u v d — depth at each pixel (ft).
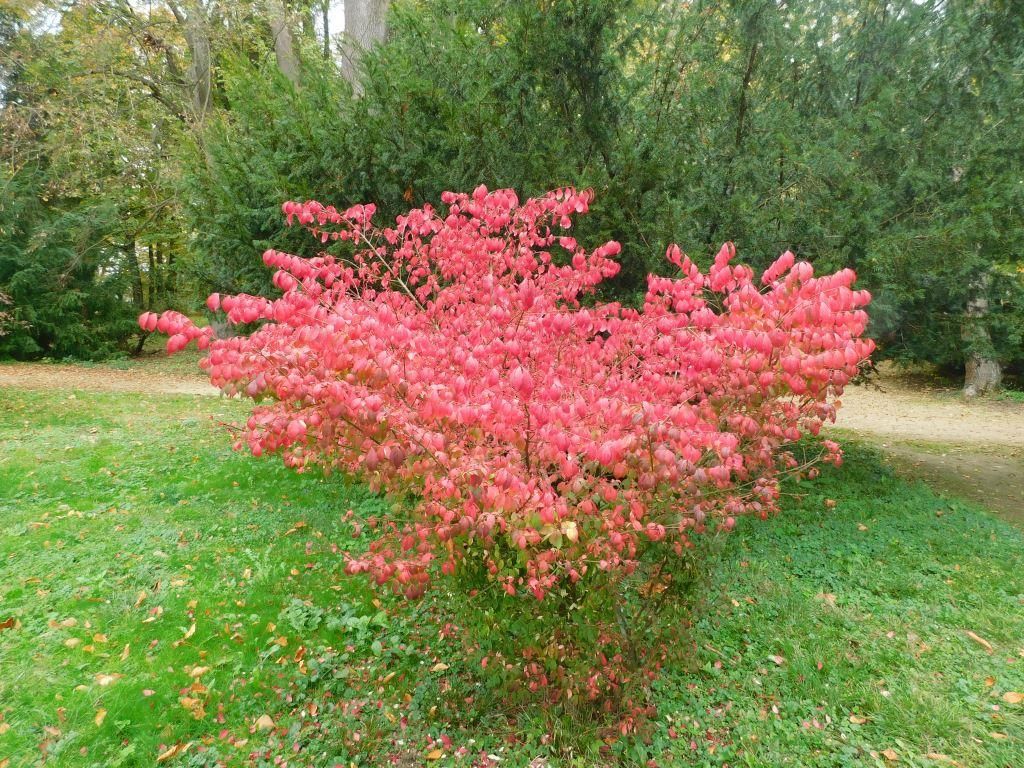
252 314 8.45
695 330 9.71
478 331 11.50
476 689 10.71
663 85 20.70
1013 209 16.92
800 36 21.06
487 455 8.19
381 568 8.95
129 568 14.80
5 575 14.20
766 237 19.72
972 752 9.50
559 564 8.36
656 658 10.13
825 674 11.37
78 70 45.68
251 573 14.82
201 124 40.16
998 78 18.69
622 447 7.02
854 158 19.57
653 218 18.45
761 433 9.68
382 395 7.86
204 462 23.63
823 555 16.63
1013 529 18.93
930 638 12.61
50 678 10.61
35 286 58.70
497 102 19.45
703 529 8.54
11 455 23.66
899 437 34.68
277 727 9.86
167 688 10.50
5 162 51.47
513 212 15.47
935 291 19.07
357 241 15.53
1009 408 43.80
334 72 25.31
